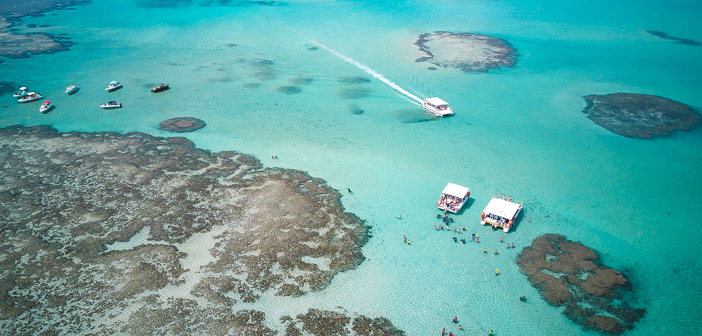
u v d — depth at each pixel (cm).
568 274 5409
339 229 6175
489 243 5959
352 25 17575
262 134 8969
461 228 6244
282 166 7769
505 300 5066
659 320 4788
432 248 5866
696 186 7206
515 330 4700
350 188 7150
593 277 5356
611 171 7644
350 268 5497
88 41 15312
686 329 4684
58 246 5731
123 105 10319
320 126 9338
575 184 7275
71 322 4641
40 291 5025
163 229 6075
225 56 14012
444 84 11588
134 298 4959
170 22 18062
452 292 5172
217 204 6644
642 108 10075
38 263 5434
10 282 5141
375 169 7712
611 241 5984
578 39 15525
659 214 6525
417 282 5312
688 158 8038
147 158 7956
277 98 10806
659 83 11562
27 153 8056
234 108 10231
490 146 8488
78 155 8012
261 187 7106
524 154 8200
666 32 16138
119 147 8344
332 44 15150
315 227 6194
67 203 6600
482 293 5162
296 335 4569
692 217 6450
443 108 9769
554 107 10206
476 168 7744
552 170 7675
